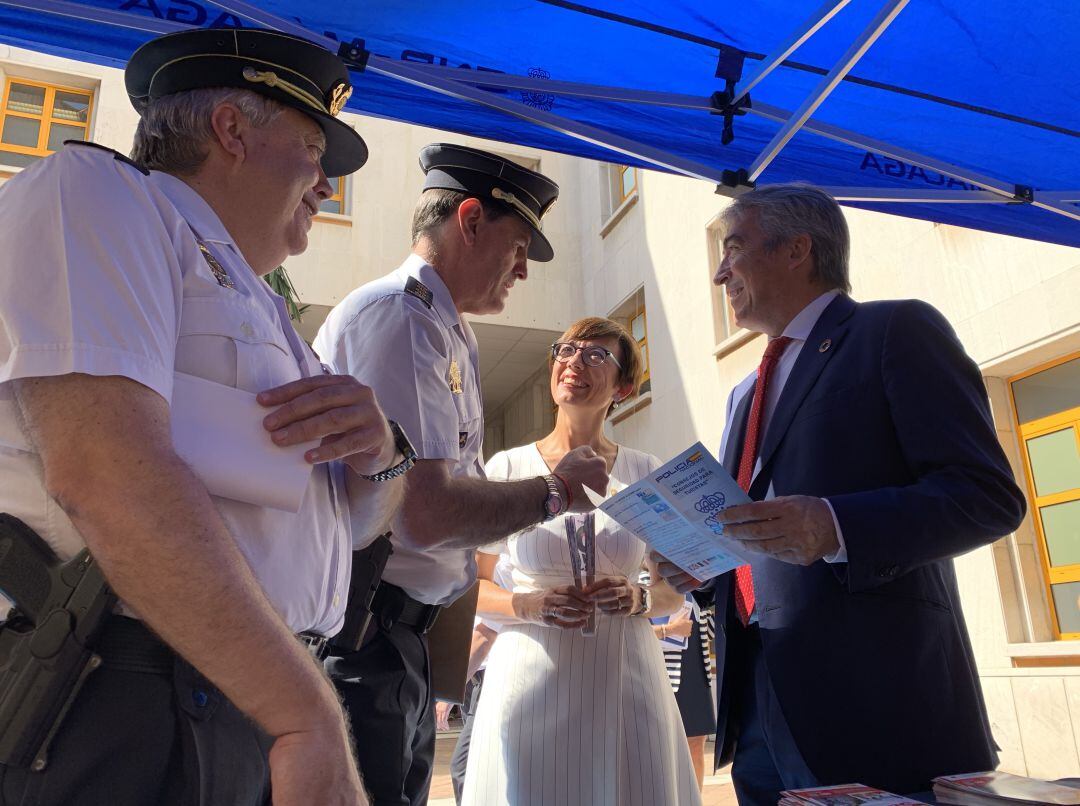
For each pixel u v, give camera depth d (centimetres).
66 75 1155
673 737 259
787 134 293
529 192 238
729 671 219
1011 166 347
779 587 195
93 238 94
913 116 321
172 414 99
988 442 187
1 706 87
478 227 229
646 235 1272
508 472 314
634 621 266
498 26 269
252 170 131
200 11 238
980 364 706
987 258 701
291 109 138
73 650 88
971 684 189
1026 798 130
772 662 192
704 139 320
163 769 91
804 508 173
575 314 1434
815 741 181
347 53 254
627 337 325
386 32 263
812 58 295
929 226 760
